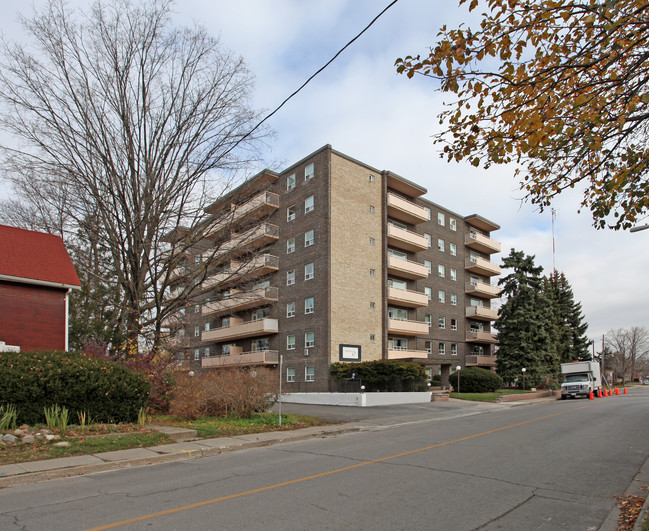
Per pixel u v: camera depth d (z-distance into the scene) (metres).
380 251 38.72
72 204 19.66
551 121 6.59
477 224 53.00
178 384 18.12
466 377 37.59
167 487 7.79
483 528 5.63
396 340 40.44
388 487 7.57
